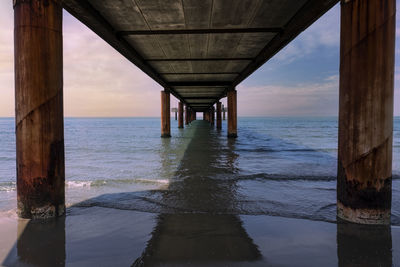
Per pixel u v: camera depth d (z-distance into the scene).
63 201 3.61
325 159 9.12
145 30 6.57
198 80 15.36
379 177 3.09
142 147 12.82
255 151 11.26
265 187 5.29
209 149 11.88
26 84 3.19
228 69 11.79
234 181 5.80
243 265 2.40
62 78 3.48
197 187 5.29
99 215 3.70
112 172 6.92
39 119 3.24
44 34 3.21
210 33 6.69
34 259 2.50
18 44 3.19
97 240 2.91
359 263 2.43
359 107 3.07
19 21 3.17
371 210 3.15
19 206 3.42
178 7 5.31
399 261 2.45
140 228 3.26
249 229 3.21
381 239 2.87
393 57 2.99
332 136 22.25
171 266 2.38
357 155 3.13
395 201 4.29
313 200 4.42
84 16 5.11
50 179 3.38
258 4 5.18
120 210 3.92
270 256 2.56
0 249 2.69
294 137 20.86
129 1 5.01
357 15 3.02
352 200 3.24
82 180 5.97
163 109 18.11
